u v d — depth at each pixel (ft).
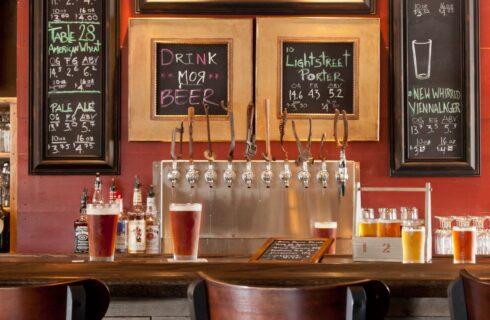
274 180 14.87
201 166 14.75
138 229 14.61
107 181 16.29
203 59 16.26
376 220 10.28
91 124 16.33
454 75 16.38
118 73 16.37
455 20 16.40
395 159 16.26
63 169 16.25
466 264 8.76
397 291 7.66
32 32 16.35
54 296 7.03
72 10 16.39
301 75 16.22
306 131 16.17
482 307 6.70
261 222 14.88
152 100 16.17
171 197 14.80
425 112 16.34
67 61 16.37
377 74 16.19
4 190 17.19
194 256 9.46
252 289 6.70
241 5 16.25
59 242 16.26
